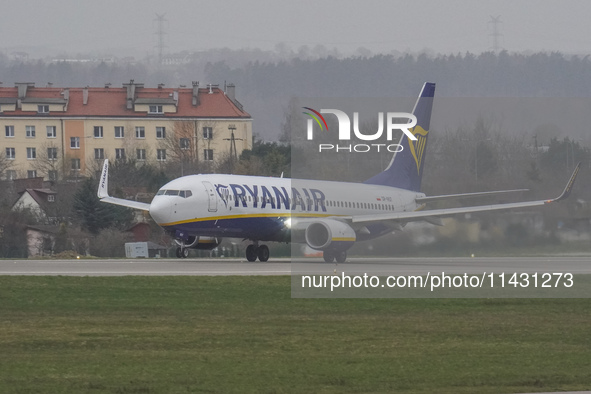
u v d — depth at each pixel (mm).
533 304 115062
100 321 95625
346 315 103062
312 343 83688
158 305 108812
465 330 92438
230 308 107125
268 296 119125
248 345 82250
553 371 71438
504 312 107125
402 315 103625
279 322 96438
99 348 80125
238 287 127875
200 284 130625
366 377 69062
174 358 75812
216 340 84625
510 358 77062
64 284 128500
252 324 94688
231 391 64312
